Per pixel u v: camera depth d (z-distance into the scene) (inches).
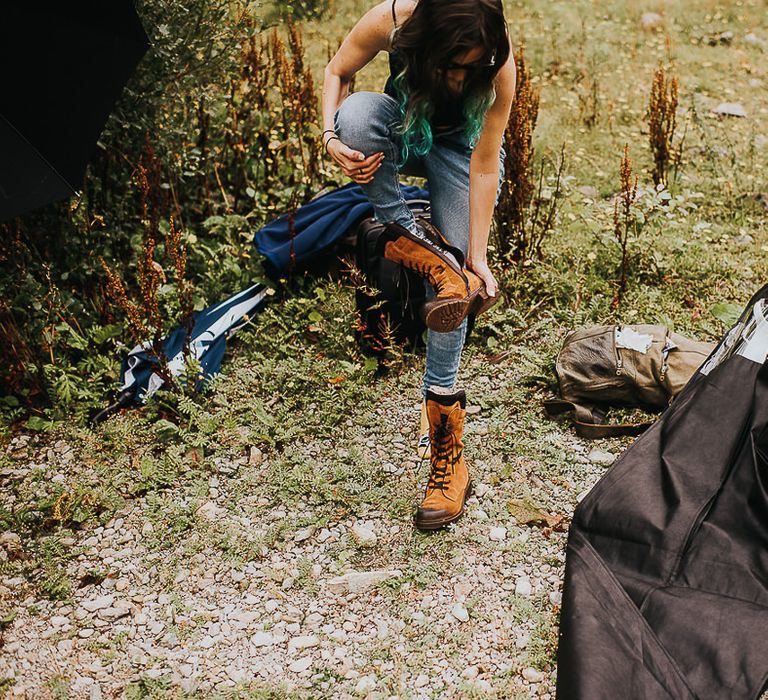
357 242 142.1
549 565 109.2
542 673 95.3
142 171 149.3
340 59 103.3
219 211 183.3
